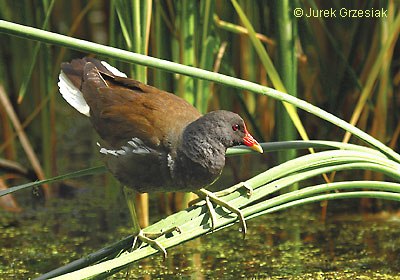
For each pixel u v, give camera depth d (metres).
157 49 8.51
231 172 11.24
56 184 10.55
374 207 9.52
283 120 8.84
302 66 10.70
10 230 8.97
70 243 8.44
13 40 11.20
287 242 8.35
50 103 9.98
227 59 9.67
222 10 10.09
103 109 6.36
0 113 10.80
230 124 6.01
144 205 8.83
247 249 8.14
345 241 8.34
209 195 5.86
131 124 6.14
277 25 8.30
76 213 9.64
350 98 10.86
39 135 11.86
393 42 8.97
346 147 6.21
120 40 8.51
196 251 8.12
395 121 10.12
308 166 5.77
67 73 6.82
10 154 10.94
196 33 8.21
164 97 6.42
